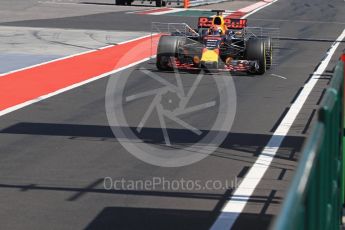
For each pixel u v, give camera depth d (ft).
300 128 94.89
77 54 189.47
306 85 139.44
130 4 460.96
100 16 344.08
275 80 145.79
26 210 58.34
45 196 62.44
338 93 45.98
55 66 163.22
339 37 268.21
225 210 58.95
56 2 463.01
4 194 62.85
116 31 264.52
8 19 309.63
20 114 103.14
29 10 376.07
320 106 36.88
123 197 62.59
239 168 73.20
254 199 62.13
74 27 276.21
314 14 414.21
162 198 62.39
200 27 156.87
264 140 87.35
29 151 79.77
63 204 60.23
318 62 183.62
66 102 114.42
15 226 54.19
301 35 272.51
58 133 90.07
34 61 171.73
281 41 245.65
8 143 83.71
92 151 80.43
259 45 150.61
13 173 70.03
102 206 59.88
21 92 124.47
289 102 117.50
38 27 271.49
